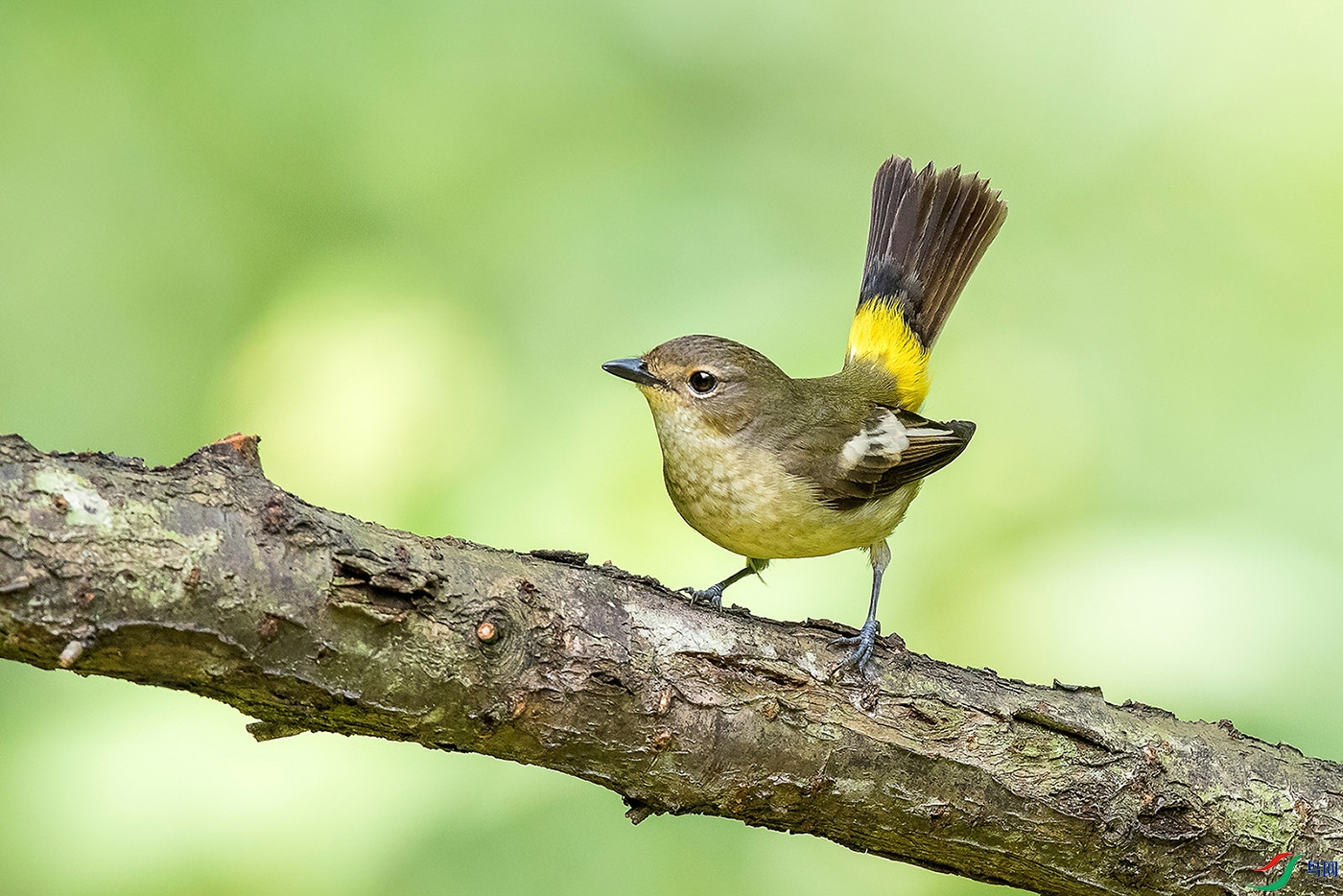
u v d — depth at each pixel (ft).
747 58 46.57
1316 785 22.91
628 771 20.02
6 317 39.52
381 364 38.27
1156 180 46.42
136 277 40.50
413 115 42.32
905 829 21.45
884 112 47.03
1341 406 41.45
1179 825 21.99
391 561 18.24
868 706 21.15
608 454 37.06
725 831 32.63
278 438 37.70
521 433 37.86
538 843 30.55
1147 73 47.57
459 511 36.37
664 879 31.09
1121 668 32.96
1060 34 48.39
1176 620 33.22
